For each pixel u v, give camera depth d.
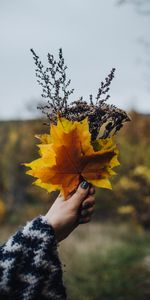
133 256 12.61
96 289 9.76
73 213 1.65
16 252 1.56
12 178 26.67
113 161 1.72
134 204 15.52
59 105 1.83
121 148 15.31
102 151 1.70
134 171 14.91
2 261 1.56
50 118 1.83
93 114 1.80
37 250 1.57
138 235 16.12
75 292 9.39
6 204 26.56
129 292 9.81
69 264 10.62
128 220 17.67
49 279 1.57
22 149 25.58
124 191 15.28
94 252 12.55
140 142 16.23
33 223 1.61
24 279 1.55
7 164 26.88
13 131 27.67
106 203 17.00
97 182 1.70
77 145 1.70
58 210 1.65
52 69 1.84
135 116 17.47
